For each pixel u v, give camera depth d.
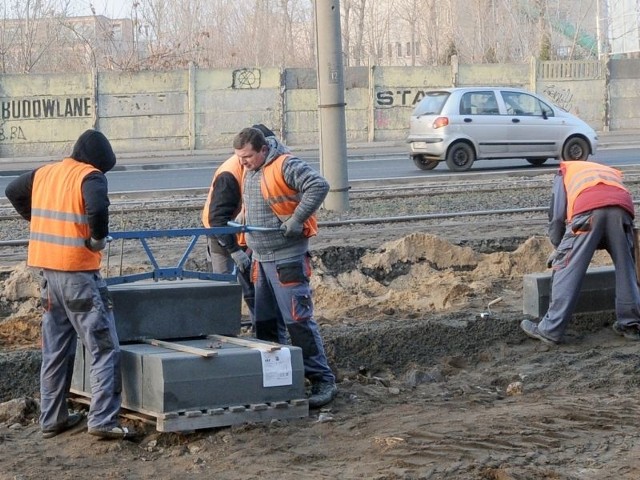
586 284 9.64
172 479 6.14
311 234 7.55
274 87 34.09
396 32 59.59
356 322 9.96
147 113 33.44
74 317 6.78
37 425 7.40
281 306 7.59
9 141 32.69
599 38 45.34
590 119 37.38
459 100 24.16
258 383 7.03
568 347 9.14
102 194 6.59
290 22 53.34
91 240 6.66
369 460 6.30
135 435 6.93
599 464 6.11
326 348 8.91
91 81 32.97
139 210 17.61
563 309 9.05
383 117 34.94
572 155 24.95
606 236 8.97
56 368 7.01
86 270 6.71
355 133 34.88
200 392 6.84
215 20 51.69
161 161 30.36
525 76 36.41
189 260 12.98
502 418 7.11
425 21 53.62
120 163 29.80
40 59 46.44
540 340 9.23
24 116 32.69
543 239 13.22
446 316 9.91
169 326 7.44
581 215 8.87
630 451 6.34
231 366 6.94
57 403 7.03
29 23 46.00
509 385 8.18
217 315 7.60
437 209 17.81
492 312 10.05
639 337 9.26
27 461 6.54
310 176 7.26
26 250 14.39
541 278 9.51
